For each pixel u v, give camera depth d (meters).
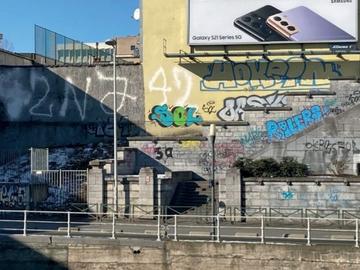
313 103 33.00
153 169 27.92
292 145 30.09
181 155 33.78
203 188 29.89
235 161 30.38
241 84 36.16
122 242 19.75
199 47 36.56
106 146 36.91
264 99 35.91
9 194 29.80
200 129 36.34
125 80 37.69
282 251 18.66
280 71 35.88
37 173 30.22
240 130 33.66
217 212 25.98
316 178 26.19
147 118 37.19
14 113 38.91
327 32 35.09
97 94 38.00
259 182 26.53
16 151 38.03
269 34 35.59
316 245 18.50
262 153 30.39
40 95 38.69
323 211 25.83
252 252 18.89
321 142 29.86
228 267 19.03
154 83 37.22
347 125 29.70
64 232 21.98
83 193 29.28
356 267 18.17
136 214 27.56
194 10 36.16
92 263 19.95
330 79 33.09
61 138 38.28
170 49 37.06
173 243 19.42
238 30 35.81
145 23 37.47
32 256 20.47
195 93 36.62
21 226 24.58
